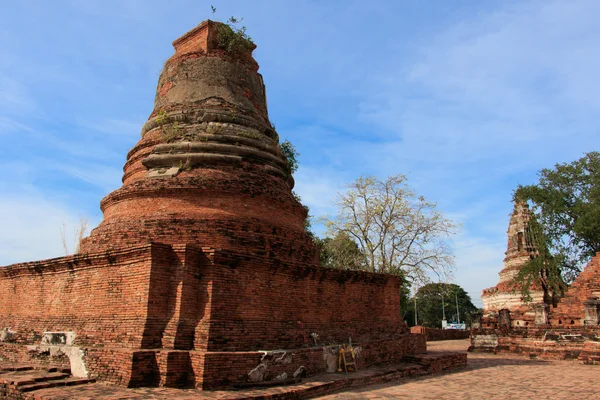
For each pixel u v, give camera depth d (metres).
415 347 21.48
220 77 21.05
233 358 12.87
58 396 11.12
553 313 34.69
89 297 15.27
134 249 14.09
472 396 14.07
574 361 26.19
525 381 17.53
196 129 19.58
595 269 34.06
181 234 16.39
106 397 11.03
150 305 13.40
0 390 12.42
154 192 17.86
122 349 12.90
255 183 18.72
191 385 12.33
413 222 37.22
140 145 20.44
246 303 14.69
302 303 16.70
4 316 18.48
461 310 96.75
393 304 21.23
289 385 13.27
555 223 39.62
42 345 15.38
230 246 16.53
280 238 18.06
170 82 21.58
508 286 47.28
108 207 19.33
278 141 22.36
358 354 17.41
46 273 17.22
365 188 38.41
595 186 39.19
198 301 13.98
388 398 13.37
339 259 38.91
